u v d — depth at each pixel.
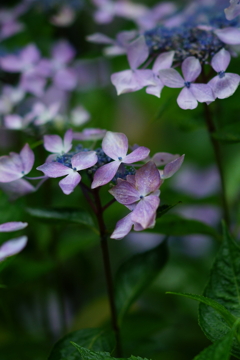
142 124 1.10
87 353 0.52
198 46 0.62
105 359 0.52
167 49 0.64
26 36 0.97
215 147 0.71
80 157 0.55
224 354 0.49
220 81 0.57
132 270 0.68
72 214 0.62
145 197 0.54
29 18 0.96
